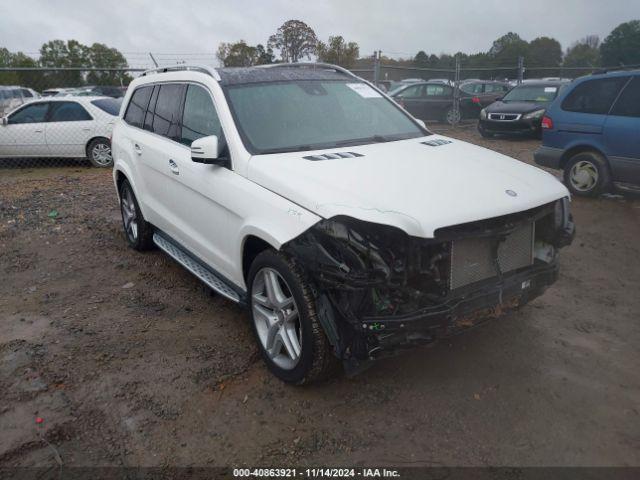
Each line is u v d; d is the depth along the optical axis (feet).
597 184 25.66
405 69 55.01
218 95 13.70
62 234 21.75
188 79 15.43
